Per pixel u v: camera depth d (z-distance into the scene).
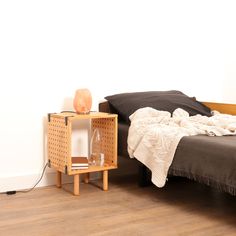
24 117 2.72
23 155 2.74
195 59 3.61
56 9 2.79
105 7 3.02
